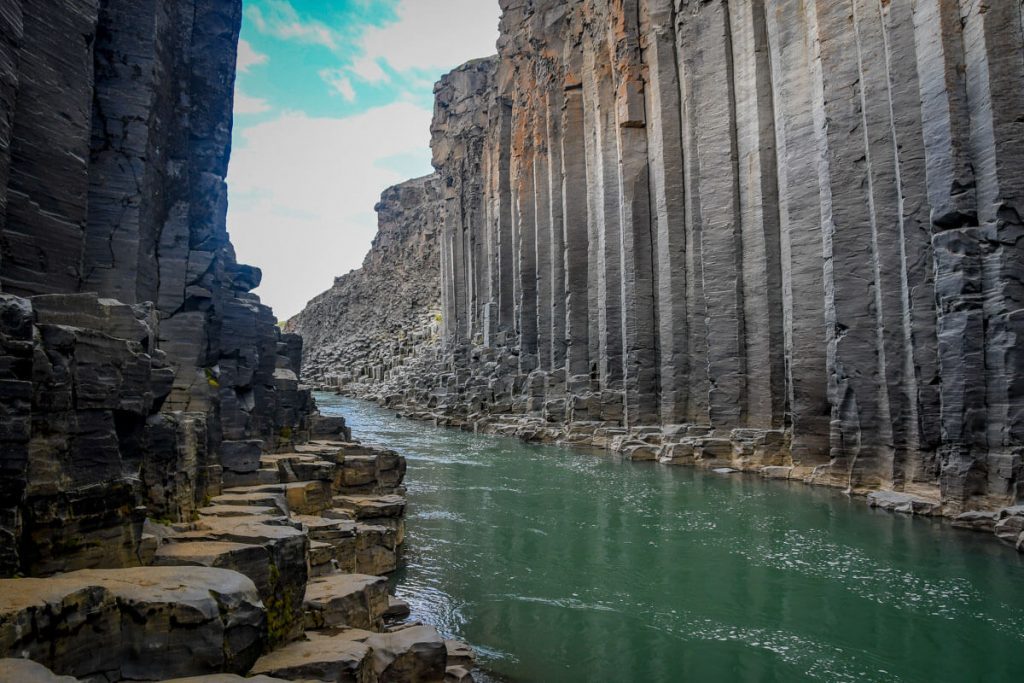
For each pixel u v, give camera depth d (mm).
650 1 32812
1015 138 16469
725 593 12328
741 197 28000
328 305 117250
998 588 12234
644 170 33562
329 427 18953
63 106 8891
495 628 10797
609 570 13664
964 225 17281
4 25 7238
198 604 5688
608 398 35031
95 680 5281
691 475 24625
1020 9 16594
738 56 28406
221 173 13773
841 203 21547
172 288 11953
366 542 12766
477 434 40156
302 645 7406
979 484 16656
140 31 11117
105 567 6652
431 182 93500
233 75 14117
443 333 70062
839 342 21266
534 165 46500
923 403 18281
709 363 28328
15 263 8133
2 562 5629
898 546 14828
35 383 6176
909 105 19047
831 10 22469
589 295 38906
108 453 6840
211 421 11656
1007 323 16125
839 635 10484
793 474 23203
